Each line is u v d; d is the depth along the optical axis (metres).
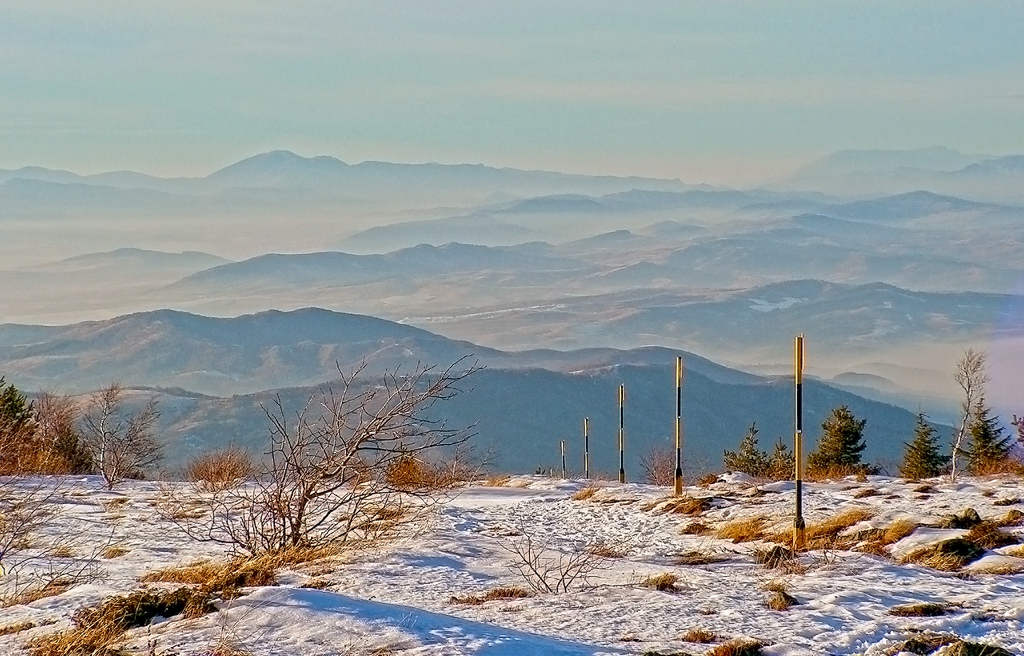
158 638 12.11
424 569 17.69
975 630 12.30
